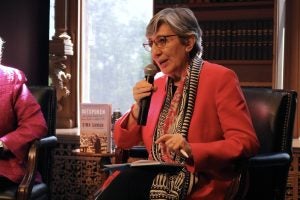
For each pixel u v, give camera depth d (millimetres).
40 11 4422
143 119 2486
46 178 3291
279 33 3898
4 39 4414
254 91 2963
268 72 4059
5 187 2867
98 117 3543
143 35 4656
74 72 4527
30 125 3031
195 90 2402
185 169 2318
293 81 3877
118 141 2689
